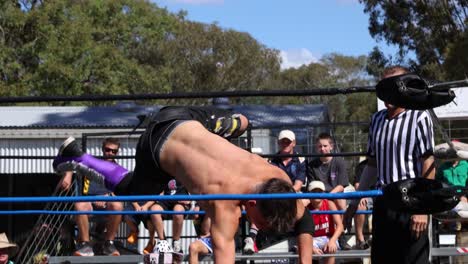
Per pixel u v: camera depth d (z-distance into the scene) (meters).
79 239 7.57
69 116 14.55
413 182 3.81
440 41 25.56
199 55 34.12
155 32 34.06
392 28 26.23
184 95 4.32
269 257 6.87
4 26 26.66
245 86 34.84
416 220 4.59
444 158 4.16
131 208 7.75
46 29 26.61
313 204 7.31
